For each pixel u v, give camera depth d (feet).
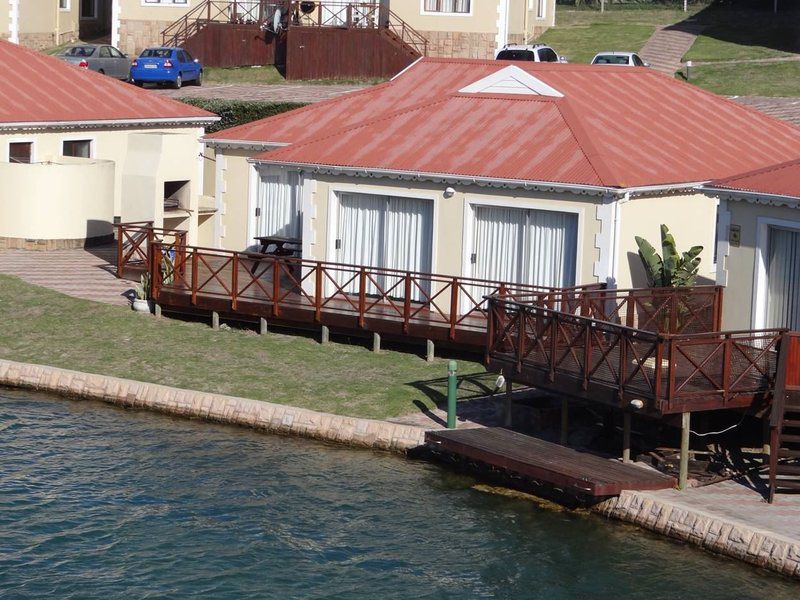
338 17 261.44
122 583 86.38
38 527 94.07
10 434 111.55
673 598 84.69
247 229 160.66
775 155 150.00
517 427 110.63
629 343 97.14
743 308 113.39
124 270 155.43
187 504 98.68
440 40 256.11
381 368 124.88
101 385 120.88
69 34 299.99
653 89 160.15
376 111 160.66
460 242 132.16
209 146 162.09
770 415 96.07
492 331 108.99
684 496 95.20
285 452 109.29
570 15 331.77
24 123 173.88
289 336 134.51
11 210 172.35
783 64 253.24
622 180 124.57
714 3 335.67
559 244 127.85
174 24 267.80
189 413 116.98
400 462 107.65
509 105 144.77
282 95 240.53
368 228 137.90
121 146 189.98
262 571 88.58
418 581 87.61
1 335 134.10
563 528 95.20
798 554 85.76
